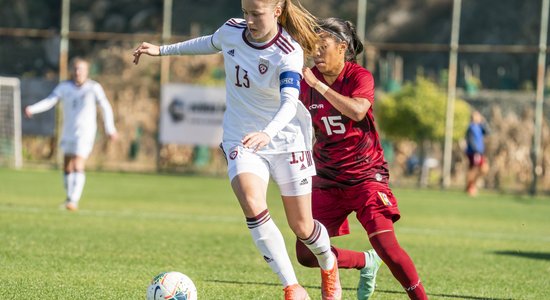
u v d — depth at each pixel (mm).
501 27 122812
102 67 100875
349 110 16812
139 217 39125
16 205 42125
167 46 17562
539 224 44062
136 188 58562
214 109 70250
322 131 18062
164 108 70688
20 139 74875
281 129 15367
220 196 54406
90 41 114625
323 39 17406
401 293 21406
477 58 120875
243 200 15758
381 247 17359
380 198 17734
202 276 22938
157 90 80875
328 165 18094
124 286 20656
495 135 75000
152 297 16672
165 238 31375
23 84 72812
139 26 123500
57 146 74562
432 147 80000
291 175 16188
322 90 16844
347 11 129875
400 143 78250
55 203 44250
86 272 22672
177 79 86750
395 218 17969
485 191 71250
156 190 57375
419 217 45438
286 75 15570
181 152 76750
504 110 76000
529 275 25234
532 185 67938
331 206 18312
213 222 38469
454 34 67875
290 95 15391
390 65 92375
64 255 25766
